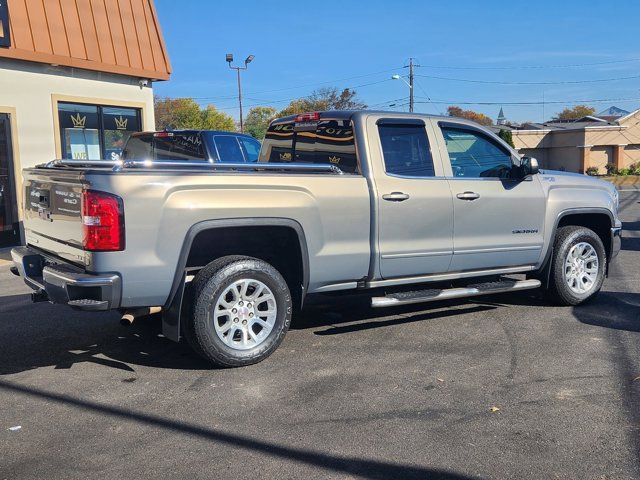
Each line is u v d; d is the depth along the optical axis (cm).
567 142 5009
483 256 655
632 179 4503
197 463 373
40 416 443
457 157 648
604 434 402
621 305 724
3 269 1030
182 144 1045
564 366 523
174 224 491
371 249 584
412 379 500
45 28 1255
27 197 602
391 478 354
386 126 609
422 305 734
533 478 352
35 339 627
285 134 691
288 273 582
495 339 600
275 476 357
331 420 428
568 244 701
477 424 419
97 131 1411
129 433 414
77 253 497
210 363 530
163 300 501
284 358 554
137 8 1463
